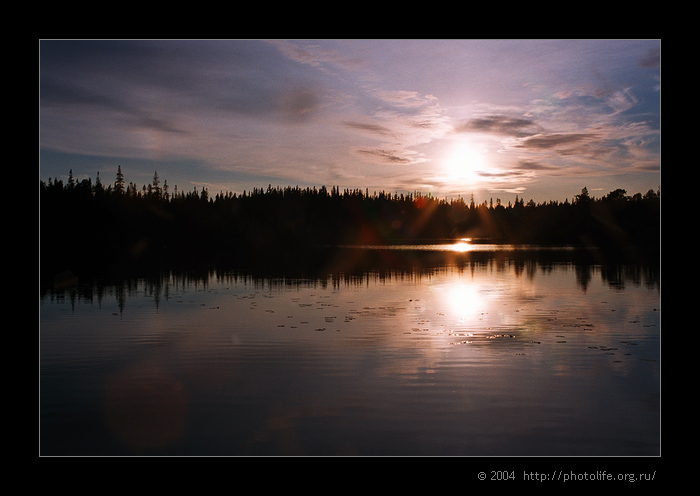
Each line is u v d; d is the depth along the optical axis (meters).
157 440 7.31
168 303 19.64
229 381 9.74
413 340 12.97
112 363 11.01
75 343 12.84
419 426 7.70
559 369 10.41
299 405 8.51
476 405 8.49
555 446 7.11
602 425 7.73
